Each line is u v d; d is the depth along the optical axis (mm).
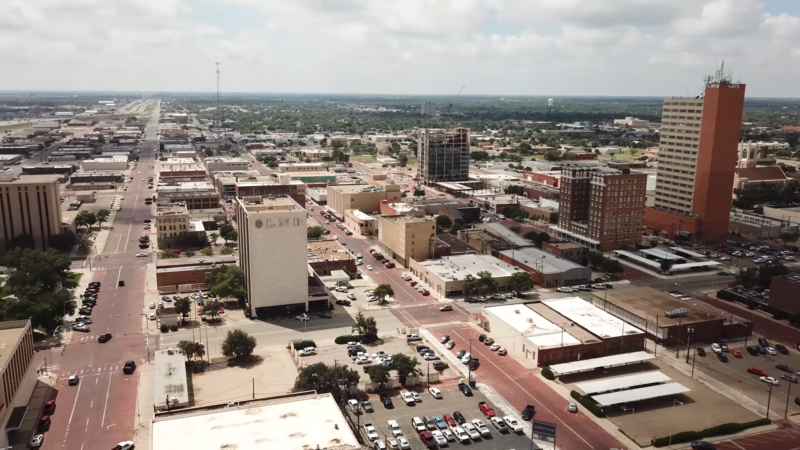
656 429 149125
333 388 160000
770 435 147500
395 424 147875
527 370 180875
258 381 170500
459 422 150875
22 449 136625
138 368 179625
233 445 112062
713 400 164125
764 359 190250
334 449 111000
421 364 183125
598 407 156125
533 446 141250
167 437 114500
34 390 164375
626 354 186000
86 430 145875
